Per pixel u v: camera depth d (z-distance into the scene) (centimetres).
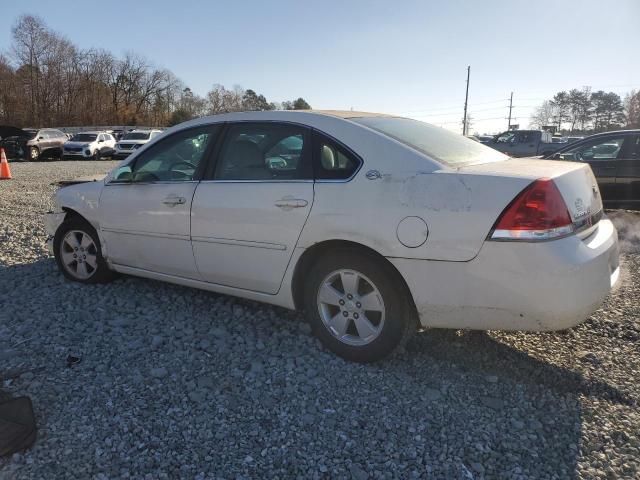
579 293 279
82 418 272
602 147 857
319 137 342
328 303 340
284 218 340
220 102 8938
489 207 282
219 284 391
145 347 357
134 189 426
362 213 312
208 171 388
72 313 415
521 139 2223
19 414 262
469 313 295
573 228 288
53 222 495
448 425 272
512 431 268
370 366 331
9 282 493
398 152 317
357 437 262
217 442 257
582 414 283
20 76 6219
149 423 270
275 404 290
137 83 7469
